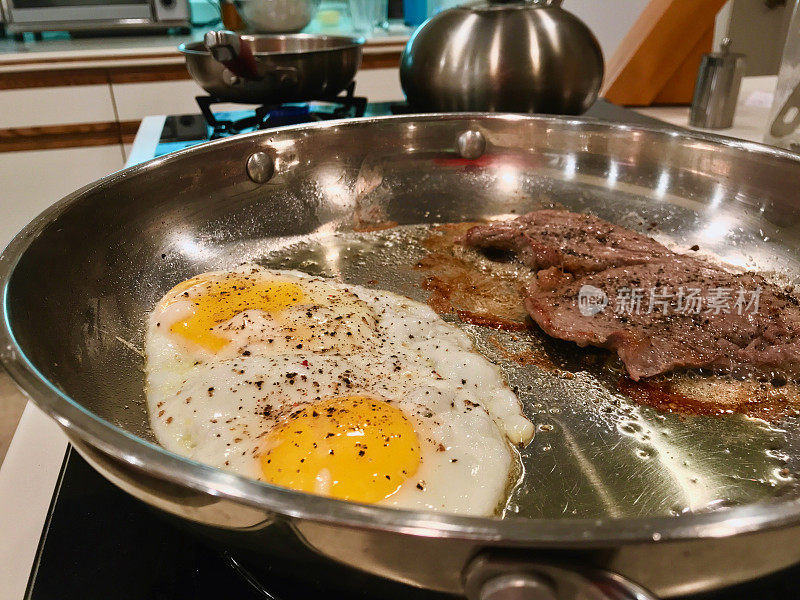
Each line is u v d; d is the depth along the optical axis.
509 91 0.34
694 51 0.48
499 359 0.22
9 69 0.55
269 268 0.27
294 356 0.20
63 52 0.56
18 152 0.59
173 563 0.15
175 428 0.18
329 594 0.14
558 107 0.36
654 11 0.46
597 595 0.09
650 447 0.18
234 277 0.24
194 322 0.21
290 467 0.16
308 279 0.25
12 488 0.17
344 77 0.38
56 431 0.19
